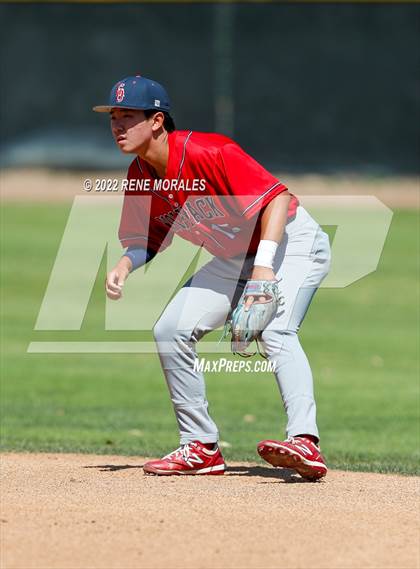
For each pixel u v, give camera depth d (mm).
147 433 29578
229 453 25391
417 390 38500
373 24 176750
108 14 177625
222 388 39531
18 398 36219
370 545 14719
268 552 14359
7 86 173500
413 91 173750
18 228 90000
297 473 20516
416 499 17453
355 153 166500
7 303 58938
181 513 15992
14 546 14414
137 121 18328
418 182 133625
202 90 176000
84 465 21906
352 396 37312
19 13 176500
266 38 177500
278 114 173500
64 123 172000
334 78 175375
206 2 176750
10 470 20266
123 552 14297
